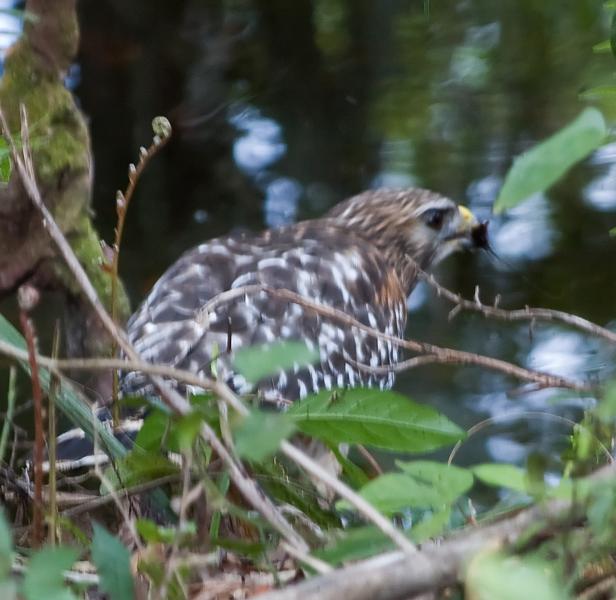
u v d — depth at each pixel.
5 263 7.05
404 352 11.70
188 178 13.36
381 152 13.53
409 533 4.38
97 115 13.31
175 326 7.26
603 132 3.43
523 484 4.27
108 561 4.15
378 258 9.51
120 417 6.26
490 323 12.02
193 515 5.26
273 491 5.47
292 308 7.71
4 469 5.52
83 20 13.39
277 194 13.41
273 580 4.87
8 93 7.04
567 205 12.77
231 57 13.80
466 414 10.52
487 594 3.28
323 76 13.76
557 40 12.68
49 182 6.93
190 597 4.91
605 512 3.62
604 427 4.29
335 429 5.19
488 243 10.90
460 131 13.42
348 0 13.66
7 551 3.46
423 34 13.49
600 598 4.02
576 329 11.07
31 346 4.56
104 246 7.75
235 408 4.32
